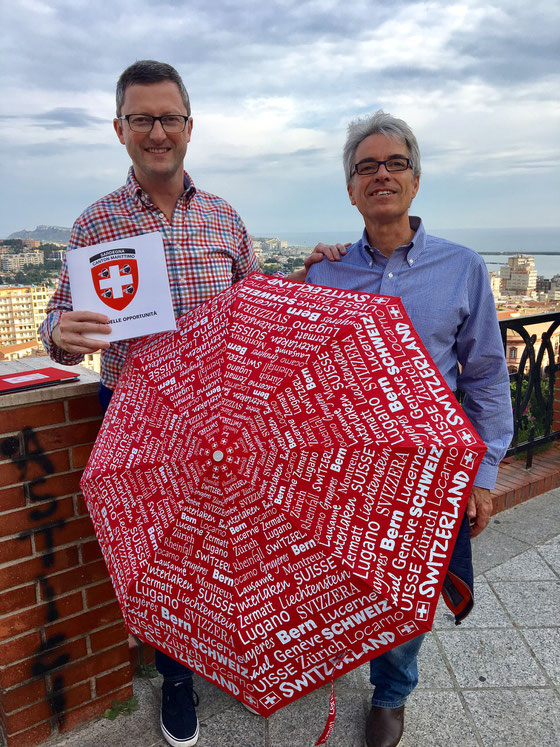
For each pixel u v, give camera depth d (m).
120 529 1.19
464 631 2.38
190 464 1.12
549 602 2.54
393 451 1.05
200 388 1.21
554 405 4.07
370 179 1.75
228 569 1.05
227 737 1.89
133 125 1.69
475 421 1.80
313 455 1.07
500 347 1.75
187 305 1.88
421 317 1.72
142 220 1.80
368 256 1.87
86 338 1.51
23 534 1.76
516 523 3.22
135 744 1.88
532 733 1.87
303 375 1.12
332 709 1.35
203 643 1.08
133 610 1.15
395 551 1.04
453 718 1.94
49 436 1.76
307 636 1.05
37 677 1.85
